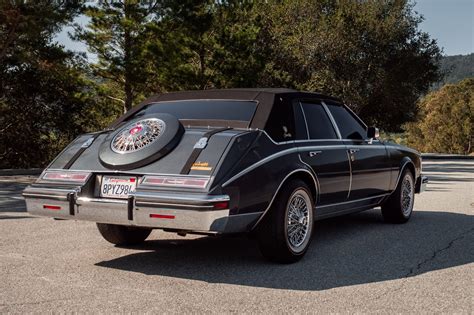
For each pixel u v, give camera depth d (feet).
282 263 16.49
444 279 14.78
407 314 11.81
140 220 14.38
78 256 17.47
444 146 304.50
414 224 24.41
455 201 33.94
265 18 111.55
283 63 113.29
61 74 71.05
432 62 118.62
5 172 57.62
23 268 15.81
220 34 84.38
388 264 16.52
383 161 22.54
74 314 11.70
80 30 76.28
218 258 17.31
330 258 17.33
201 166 14.30
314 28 115.44
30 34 58.85
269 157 15.70
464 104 295.69
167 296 13.10
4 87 72.84
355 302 12.66
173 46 79.10
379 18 116.67
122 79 81.46
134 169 14.93
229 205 14.03
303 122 18.34
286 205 16.01
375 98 121.29
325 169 18.28
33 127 76.07
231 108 17.38
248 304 12.48
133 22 74.18
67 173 15.72
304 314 11.78
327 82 109.81
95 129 84.43
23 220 24.66
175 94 19.38
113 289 13.70
